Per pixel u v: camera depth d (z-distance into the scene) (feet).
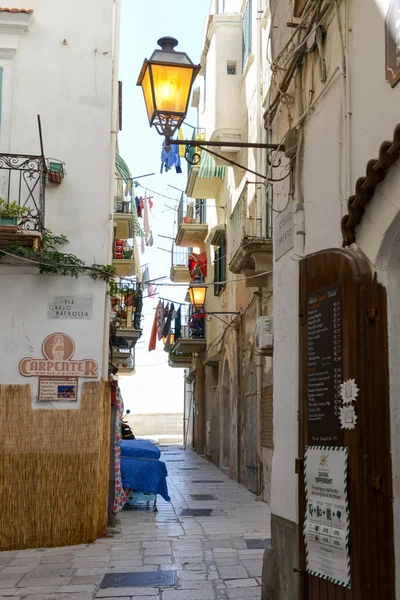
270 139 24.08
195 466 75.51
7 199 33.04
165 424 136.67
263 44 51.60
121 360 83.76
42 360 32.89
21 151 34.65
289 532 19.15
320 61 18.13
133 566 26.94
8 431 31.99
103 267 33.94
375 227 14.35
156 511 41.83
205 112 69.67
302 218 19.66
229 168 67.10
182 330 89.81
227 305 67.67
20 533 31.09
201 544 31.22
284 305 20.81
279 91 21.81
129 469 41.60
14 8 35.68
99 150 35.19
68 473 31.99
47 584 24.35
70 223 34.40
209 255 84.33
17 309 33.24
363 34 15.49
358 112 15.78
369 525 13.74
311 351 16.52
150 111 22.09
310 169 19.16
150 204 69.62
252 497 48.83
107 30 36.22
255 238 41.39
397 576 13.47
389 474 13.76
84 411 32.68
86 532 31.76
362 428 14.01
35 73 35.37
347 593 14.14
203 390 92.12
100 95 35.63
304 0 19.40
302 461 16.79
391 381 14.06
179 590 23.34
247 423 54.54
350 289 14.66
